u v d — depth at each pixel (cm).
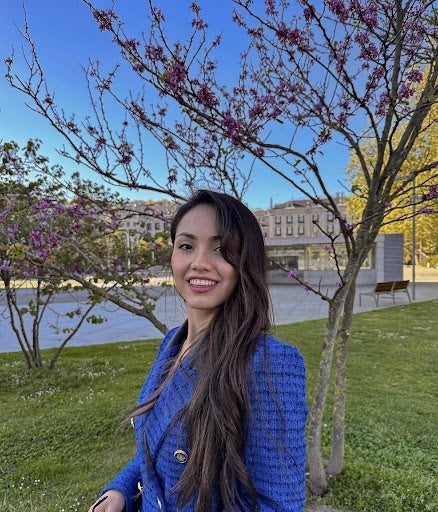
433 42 213
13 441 339
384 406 411
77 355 638
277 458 80
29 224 358
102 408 405
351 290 271
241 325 92
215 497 85
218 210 99
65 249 321
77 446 331
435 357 608
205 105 187
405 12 194
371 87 198
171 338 133
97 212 296
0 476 286
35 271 327
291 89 218
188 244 101
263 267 100
